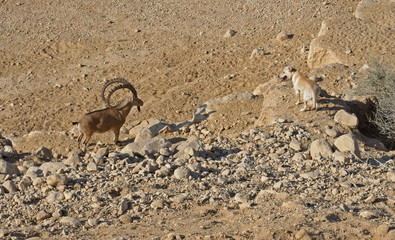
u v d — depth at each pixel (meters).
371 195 7.55
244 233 6.19
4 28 28.23
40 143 15.16
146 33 26.86
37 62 25.06
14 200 8.14
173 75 22.02
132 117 17.98
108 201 7.89
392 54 18.86
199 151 10.31
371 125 14.55
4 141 15.16
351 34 20.95
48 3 30.62
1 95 22.00
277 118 12.94
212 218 7.11
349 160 9.63
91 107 20.11
